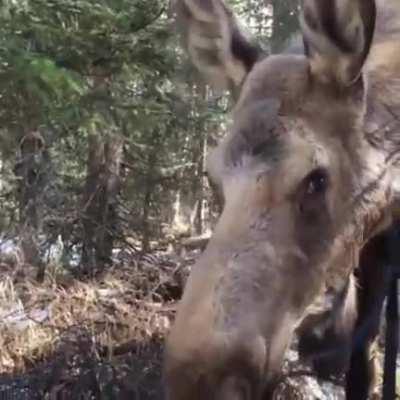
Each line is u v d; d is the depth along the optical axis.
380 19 1.64
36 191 2.84
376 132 1.46
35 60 2.48
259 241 1.26
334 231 1.37
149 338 2.27
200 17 1.52
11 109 2.65
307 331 1.51
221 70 1.52
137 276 2.64
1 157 2.88
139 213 3.11
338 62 1.37
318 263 1.34
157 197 3.19
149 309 2.40
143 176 3.13
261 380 1.26
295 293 1.31
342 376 1.96
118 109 2.73
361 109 1.41
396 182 1.48
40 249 2.77
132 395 2.11
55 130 2.84
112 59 2.76
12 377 2.17
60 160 3.03
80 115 2.65
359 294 1.75
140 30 2.76
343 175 1.38
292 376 2.01
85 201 2.95
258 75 1.41
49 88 2.51
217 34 1.51
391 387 1.74
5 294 2.49
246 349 1.22
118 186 3.04
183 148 3.19
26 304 2.47
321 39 1.37
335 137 1.38
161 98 2.95
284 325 1.29
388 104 1.49
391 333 1.74
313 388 2.16
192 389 1.20
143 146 3.08
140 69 2.82
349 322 1.67
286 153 1.31
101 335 2.27
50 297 2.47
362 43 1.36
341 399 2.20
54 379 2.14
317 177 1.33
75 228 2.84
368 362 1.83
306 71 1.40
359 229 1.43
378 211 1.46
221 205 1.33
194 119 3.03
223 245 1.25
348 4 1.35
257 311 1.24
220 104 3.30
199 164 3.33
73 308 2.40
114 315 2.35
